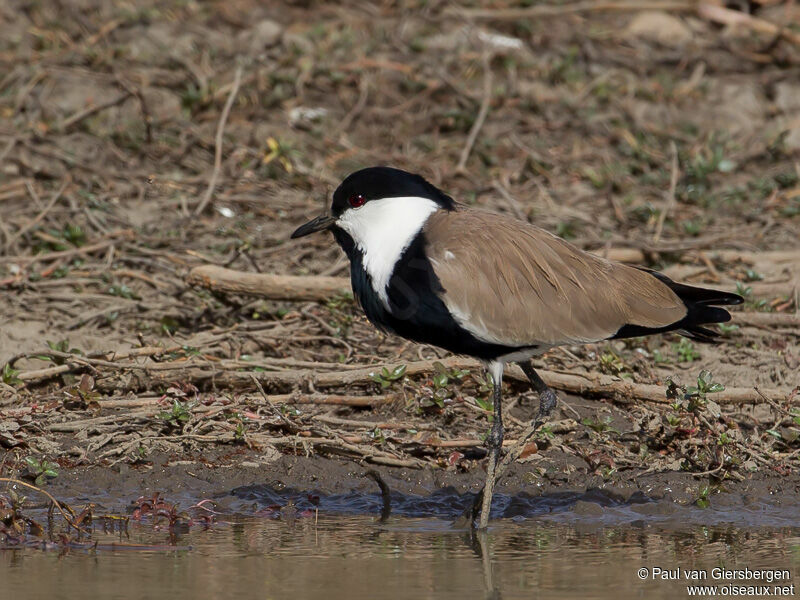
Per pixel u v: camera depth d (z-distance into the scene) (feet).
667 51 68.95
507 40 67.56
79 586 26.32
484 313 32.24
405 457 35.70
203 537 30.35
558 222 51.37
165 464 35.06
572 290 32.71
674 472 35.17
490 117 61.46
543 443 36.63
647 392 38.27
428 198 33.35
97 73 60.34
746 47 69.56
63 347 39.60
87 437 36.04
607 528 31.63
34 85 59.52
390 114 61.05
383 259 32.86
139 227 49.78
